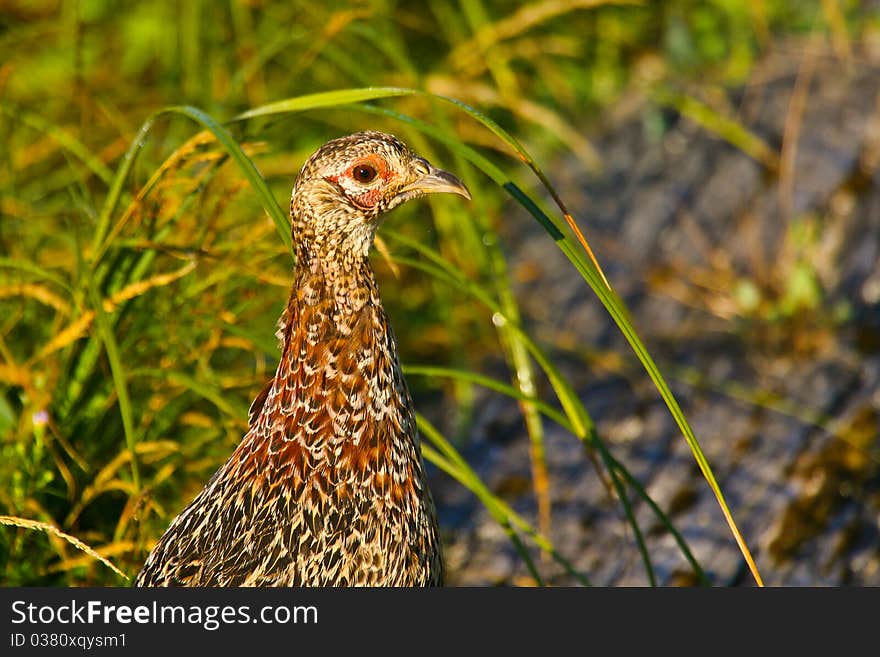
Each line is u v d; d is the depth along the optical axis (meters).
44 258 7.97
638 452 8.55
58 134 7.96
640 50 11.59
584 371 9.33
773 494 8.05
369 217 5.26
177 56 10.05
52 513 6.77
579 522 8.09
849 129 10.56
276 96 9.62
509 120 10.93
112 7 10.40
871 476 8.08
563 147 11.05
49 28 9.97
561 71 11.45
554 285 10.03
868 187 10.07
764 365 9.08
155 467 7.07
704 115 10.75
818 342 9.12
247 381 7.23
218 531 5.28
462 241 9.62
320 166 5.18
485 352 9.59
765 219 10.06
